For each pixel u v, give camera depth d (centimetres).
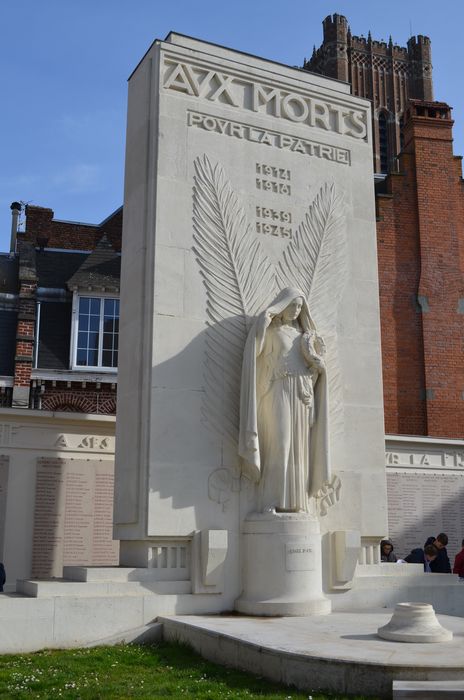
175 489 1186
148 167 1316
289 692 800
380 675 765
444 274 2398
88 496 1537
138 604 1113
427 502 1862
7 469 1493
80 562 1506
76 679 861
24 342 2536
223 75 1398
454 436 2277
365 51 6506
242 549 1209
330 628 1009
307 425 1249
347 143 1502
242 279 1317
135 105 1402
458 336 2359
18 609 1030
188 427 1216
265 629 996
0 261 2839
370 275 1461
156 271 1248
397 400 2267
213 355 1261
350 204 1476
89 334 2630
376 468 1375
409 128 2523
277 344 1257
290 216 1400
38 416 1520
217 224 1319
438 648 853
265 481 1223
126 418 1263
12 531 1473
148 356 1222
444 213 2455
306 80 1489
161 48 1348
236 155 1373
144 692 808
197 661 956
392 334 2314
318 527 1209
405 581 1331
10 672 885
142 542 1179
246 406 1219
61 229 3647
